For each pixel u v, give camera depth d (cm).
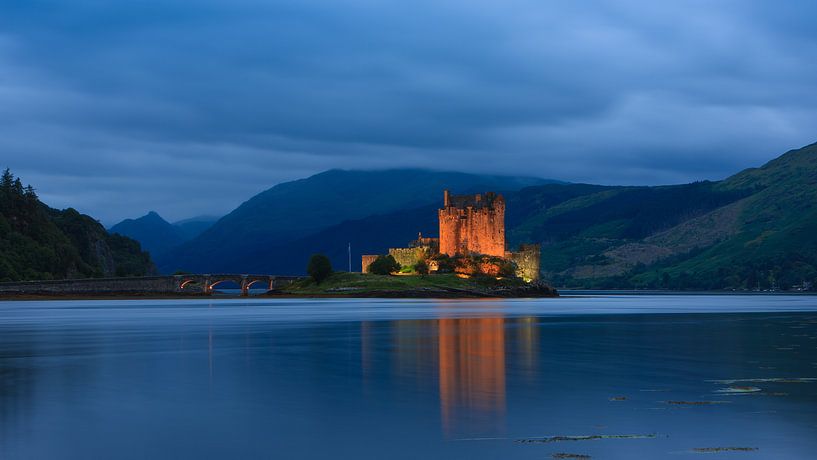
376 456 3206
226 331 9600
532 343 7738
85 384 4978
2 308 17738
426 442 3406
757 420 3781
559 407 4125
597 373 5378
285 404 4250
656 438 3438
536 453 3219
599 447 3297
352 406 4188
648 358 6316
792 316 13650
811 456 3139
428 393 4578
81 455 3228
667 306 19775
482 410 4059
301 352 6875
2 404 4272
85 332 9469
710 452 3203
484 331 9450
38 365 5966
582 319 12450
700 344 7600
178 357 6512
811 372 5419
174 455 3231
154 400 4391
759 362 6016
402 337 8525
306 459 3170
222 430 3644
